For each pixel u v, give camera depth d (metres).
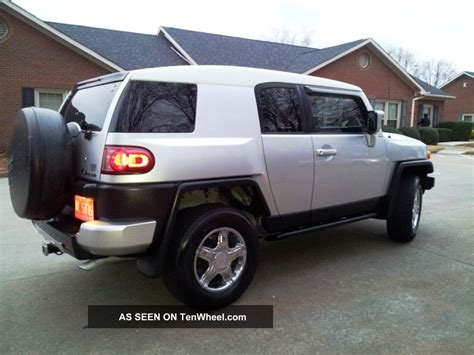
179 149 2.66
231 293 2.97
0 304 3.06
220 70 3.04
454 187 8.77
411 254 4.19
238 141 2.99
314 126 3.57
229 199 3.27
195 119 2.82
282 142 3.27
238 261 3.05
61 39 13.13
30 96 13.03
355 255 4.17
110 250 2.46
